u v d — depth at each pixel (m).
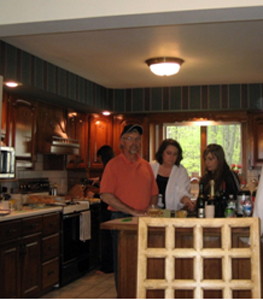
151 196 3.40
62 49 4.24
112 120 6.34
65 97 5.05
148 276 2.53
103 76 5.41
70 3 2.52
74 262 4.87
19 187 5.29
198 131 6.50
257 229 1.75
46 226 4.35
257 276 1.72
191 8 2.37
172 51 4.31
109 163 3.22
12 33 2.78
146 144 6.24
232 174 3.29
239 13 2.43
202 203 2.96
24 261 3.96
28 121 4.88
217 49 4.24
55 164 5.93
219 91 5.93
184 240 2.62
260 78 5.53
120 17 2.49
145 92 6.14
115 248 3.14
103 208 5.25
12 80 4.15
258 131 5.96
